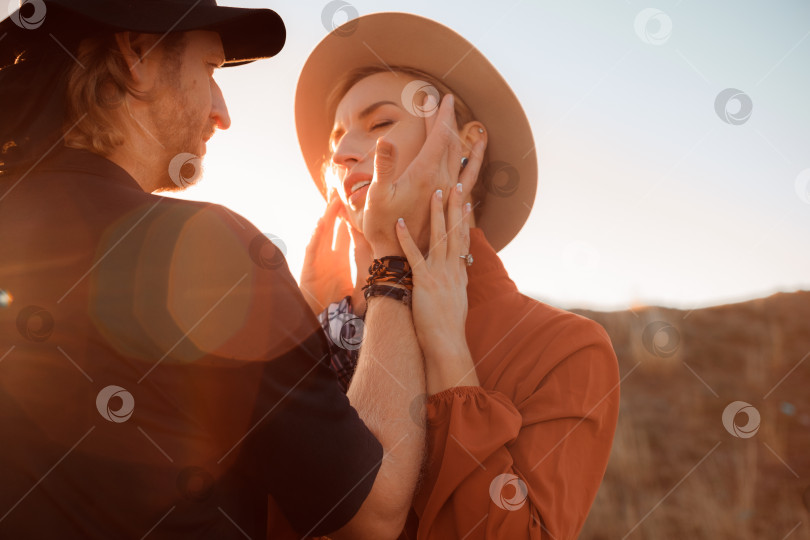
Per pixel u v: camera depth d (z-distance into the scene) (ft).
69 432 3.76
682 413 22.45
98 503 3.71
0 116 4.45
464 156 6.81
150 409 3.87
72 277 3.97
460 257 6.06
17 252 4.05
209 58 5.14
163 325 3.94
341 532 4.72
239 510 4.22
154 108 4.76
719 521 17.35
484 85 6.76
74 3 4.47
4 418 3.80
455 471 5.00
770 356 24.73
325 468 4.17
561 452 5.26
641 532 17.70
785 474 19.17
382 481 4.73
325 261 7.30
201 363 3.99
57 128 4.46
